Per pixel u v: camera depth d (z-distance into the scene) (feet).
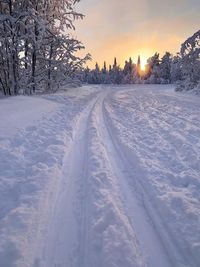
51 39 64.03
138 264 8.75
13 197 13.38
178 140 23.73
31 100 45.32
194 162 18.24
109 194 13.46
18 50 55.06
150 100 68.08
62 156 19.71
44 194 13.56
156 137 25.41
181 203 12.38
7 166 17.19
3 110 31.99
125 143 22.95
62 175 16.63
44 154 19.63
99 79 300.20
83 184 15.05
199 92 84.99
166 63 262.47
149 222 11.21
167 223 11.02
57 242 10.02
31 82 62.34
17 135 23.63
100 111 45.65
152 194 13.53
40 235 10.39
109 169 17.03
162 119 35.99
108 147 22.43
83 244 9.85
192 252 9.24
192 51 95.55
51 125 29.89
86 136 26.27
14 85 56.59
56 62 72.23
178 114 40.16
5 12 54.95
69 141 24.50
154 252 9.37
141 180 15.48
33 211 11.89
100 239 9.97
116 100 69.41
